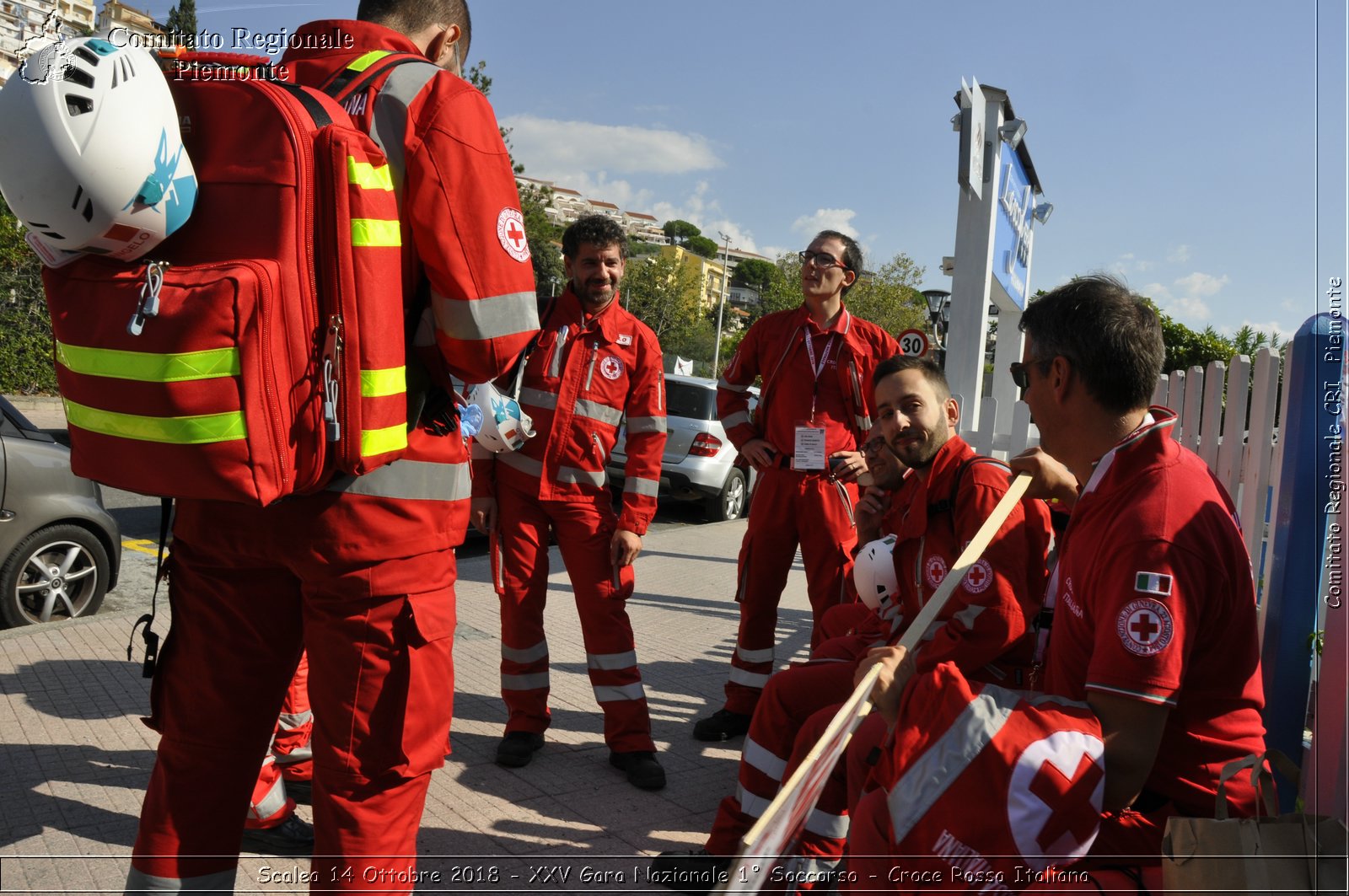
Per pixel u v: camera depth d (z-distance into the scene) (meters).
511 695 3.73
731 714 4.20
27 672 4.40
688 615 6.49
